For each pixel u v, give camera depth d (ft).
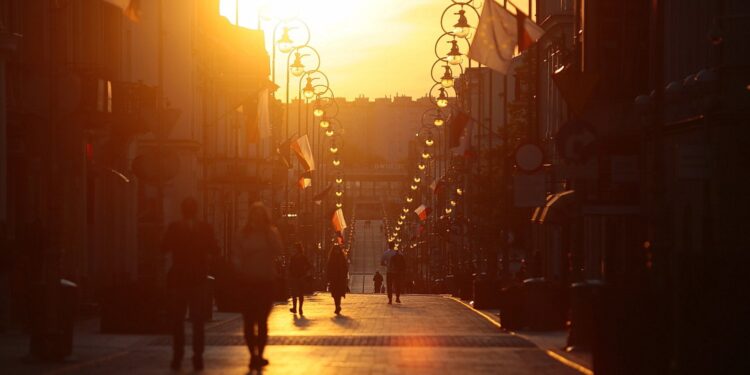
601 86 306.35
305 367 155.84
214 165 503.20
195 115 489.67
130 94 298.35
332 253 321.52
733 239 216.95
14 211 254.68
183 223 153.48
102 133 315.37
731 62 218.59
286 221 545.85
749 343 132.67
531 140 322.75
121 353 174.50
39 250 218.79
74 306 162.40
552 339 208.03
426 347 190.08
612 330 129.39
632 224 287.89
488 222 513.45
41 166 264.52
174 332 153.69
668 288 140.56
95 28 317.42
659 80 142.51
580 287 179.83
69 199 282.97
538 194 242.58
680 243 246.68
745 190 216.95
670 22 279.69
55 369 148.77
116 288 219.20
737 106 216.54
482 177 553.64
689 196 239.30
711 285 134.21
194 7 468.34
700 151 172.24
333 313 322.75
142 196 418.10
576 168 188.24
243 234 155.94
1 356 166.61
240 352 178.29
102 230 330.13
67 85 264.93
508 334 223.71
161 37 251.39
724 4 223.92
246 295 154.92
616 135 280.92
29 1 260.21
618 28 309.83
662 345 129.08
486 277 366.84
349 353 177.37
